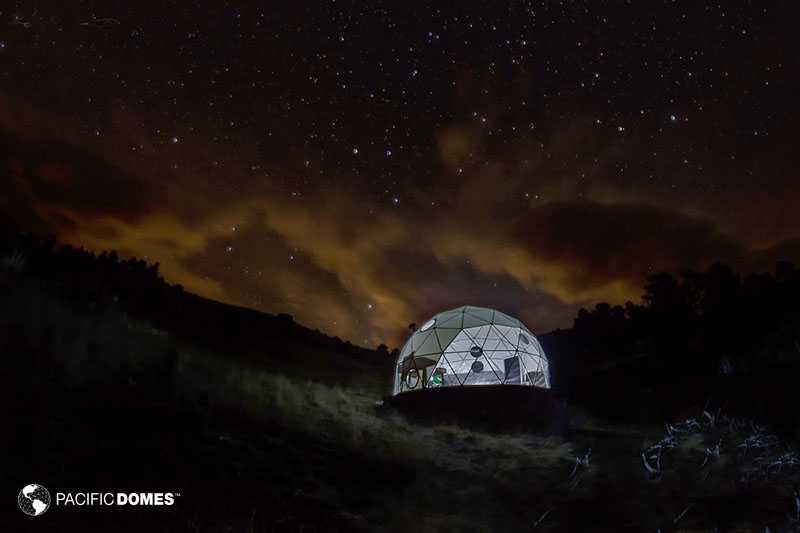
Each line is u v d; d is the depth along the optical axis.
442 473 7.46
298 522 4.97
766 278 18.56
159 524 4.20
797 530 5.64
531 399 10.95
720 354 15.80
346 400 11.69
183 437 5.90
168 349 9.07
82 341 7.13
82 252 15.05
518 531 5.78
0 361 5.72
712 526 5.90
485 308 16.03
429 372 14.29
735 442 8.81
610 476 7.75
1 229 12.87
